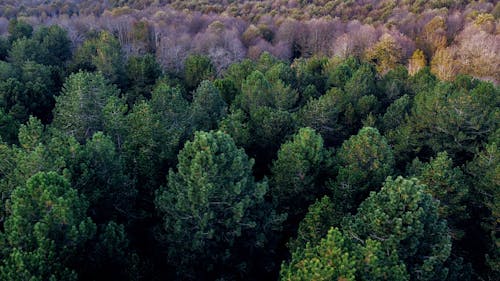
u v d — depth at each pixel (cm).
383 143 2817
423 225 1983
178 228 2344
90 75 3909
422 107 3759
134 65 5372
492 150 2861
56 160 2372
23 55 6134
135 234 2803
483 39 7338
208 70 5522
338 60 5956
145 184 2889
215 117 4041
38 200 1956
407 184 1962
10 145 3275
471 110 3466
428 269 1936
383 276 1814
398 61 7994
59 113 3906
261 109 3719
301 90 5238
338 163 3031
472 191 2833
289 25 9581
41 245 1809
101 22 9281
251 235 2605
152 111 3281
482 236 2738
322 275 1716
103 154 2589
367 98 4406
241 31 10144
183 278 2481
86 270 2122
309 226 2405
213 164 2306
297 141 2869
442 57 7438
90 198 2419
